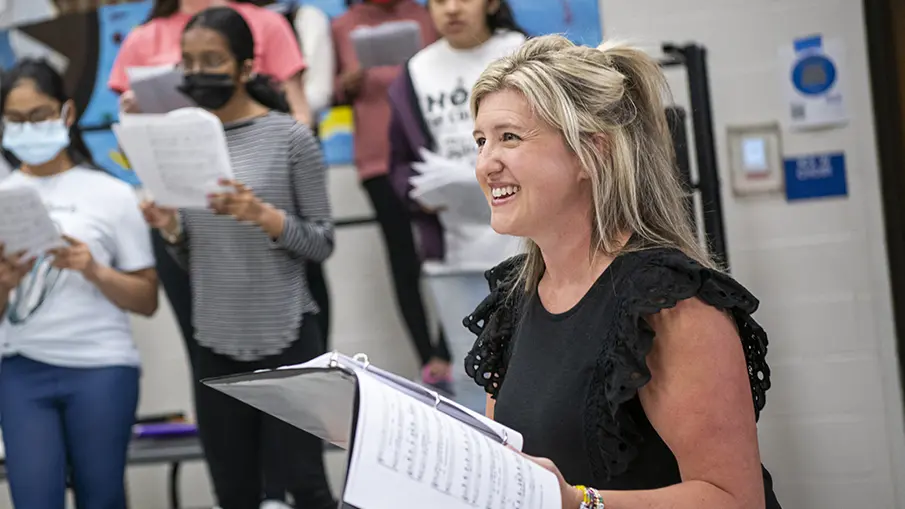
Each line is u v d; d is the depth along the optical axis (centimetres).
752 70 417
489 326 175
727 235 419
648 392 142
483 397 375
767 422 414
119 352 353
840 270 409
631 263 147
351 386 123
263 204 316
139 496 468
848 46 408
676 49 361
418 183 358
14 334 346
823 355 411
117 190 364
